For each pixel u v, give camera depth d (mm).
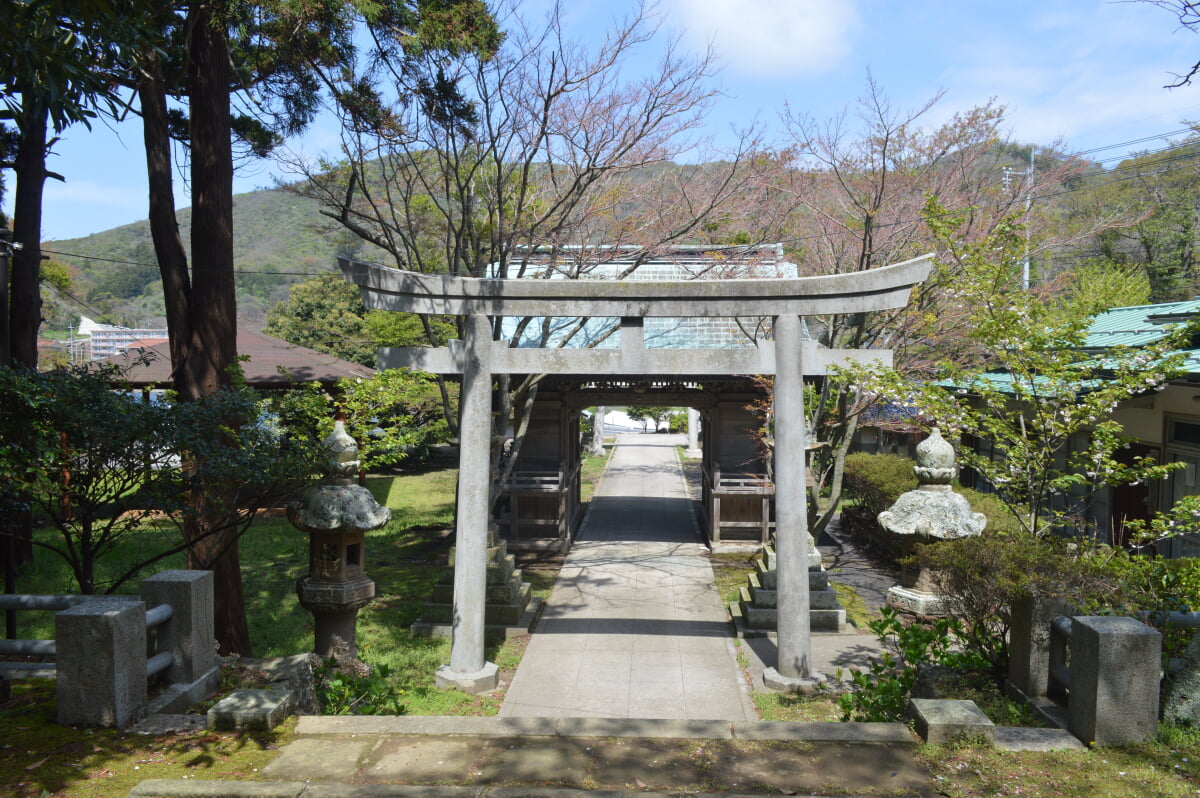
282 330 33969
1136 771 4059
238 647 8898
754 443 16422
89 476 6684
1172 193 23922
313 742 4602
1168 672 4949
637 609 12133
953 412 7879
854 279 8352
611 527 18891
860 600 12375
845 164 12289
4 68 5625
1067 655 5035
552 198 12875
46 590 11336
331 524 8336
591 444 33344
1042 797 3848
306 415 10539
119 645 4711
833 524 18953
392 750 4496
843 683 8406
